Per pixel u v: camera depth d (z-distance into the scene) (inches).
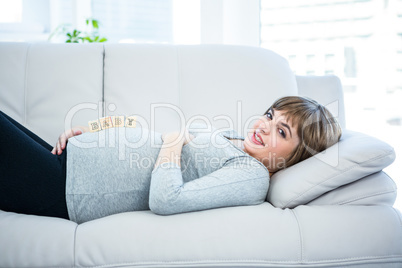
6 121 41.4
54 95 55.7
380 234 37.5
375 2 84.8
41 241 36.3
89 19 80.9
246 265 36.5
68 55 57.2
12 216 38.8
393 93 88.6
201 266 36.4
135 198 44.6
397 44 86.0
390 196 40.4
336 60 86.9
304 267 36.9
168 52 59.4
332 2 85.4
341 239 37.2
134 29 89.9
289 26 86.7
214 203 40.6
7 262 35.3
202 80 58.4
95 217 43.7
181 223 38.1
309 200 42.2
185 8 89.1
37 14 87.0
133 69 57.5
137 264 36.0
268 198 45.9
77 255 35.9
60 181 42.5
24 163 40.6
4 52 55.9
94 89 56.7
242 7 87.0
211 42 85.7
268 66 60.4
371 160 39.5
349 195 40.9
